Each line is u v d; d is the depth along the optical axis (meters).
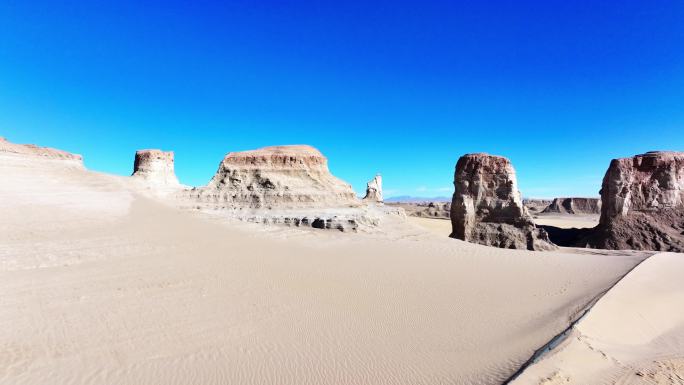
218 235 32.81
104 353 12.02
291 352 13.10
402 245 39.66
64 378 10.52
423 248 38.66
